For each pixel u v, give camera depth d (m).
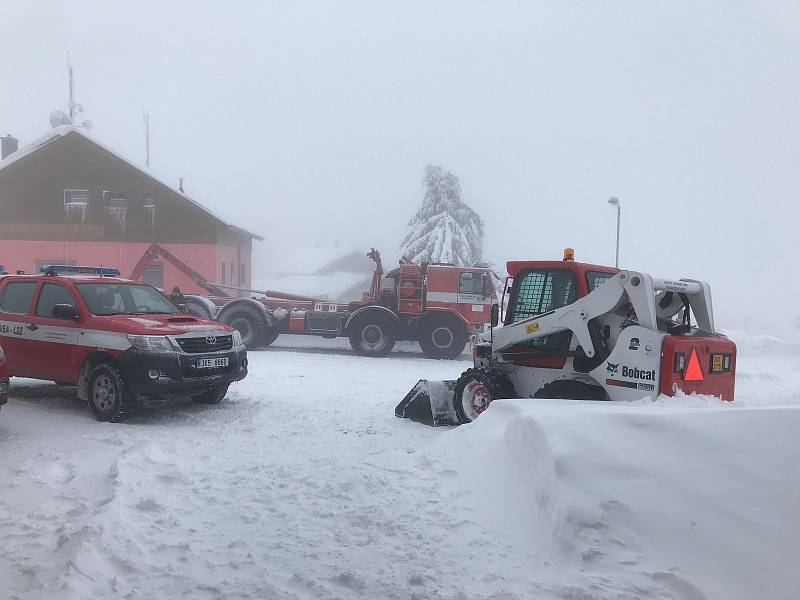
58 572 3.64
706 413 4.43
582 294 7.30
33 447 6.39
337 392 10.27
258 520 4.53
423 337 16.33
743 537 3.60
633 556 3.60
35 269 28.25
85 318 8.02
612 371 6.62
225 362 8.29
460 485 5.07
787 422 4.19
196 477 5.47
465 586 3.58
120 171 28.36
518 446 4.84
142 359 7.52
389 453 6.23
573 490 3.99
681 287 6.98
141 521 4.45
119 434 6.98
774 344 16.80
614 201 26.88
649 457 4.17
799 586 3.28
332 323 16.92
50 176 28.31
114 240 28.30
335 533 4.30
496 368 7.85
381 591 3.54
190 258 28.38
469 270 16.33
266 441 6.80
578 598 3.35
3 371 6.90
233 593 3.51
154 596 3.46
